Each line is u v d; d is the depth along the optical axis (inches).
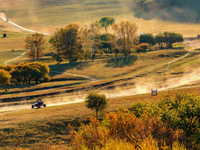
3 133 1040.2
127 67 3523.6
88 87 2527.1
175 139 505.0
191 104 652.1
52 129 1099.3
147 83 2623.0
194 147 516.7
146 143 406.6
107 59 4101.9
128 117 547.2
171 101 727.7
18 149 948.6
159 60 3828.7
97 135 527.5
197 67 3184.1
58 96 2239.2
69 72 3442.4
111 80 2773.1
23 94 2191.2
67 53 4069.9
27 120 1174.3
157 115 676.1
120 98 1744.6
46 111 1421.0
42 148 960.3
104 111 1173.1
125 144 419.5
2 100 2026.3
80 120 1177.4
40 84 2650.1
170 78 2753.4
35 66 2901.1
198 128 602.5
